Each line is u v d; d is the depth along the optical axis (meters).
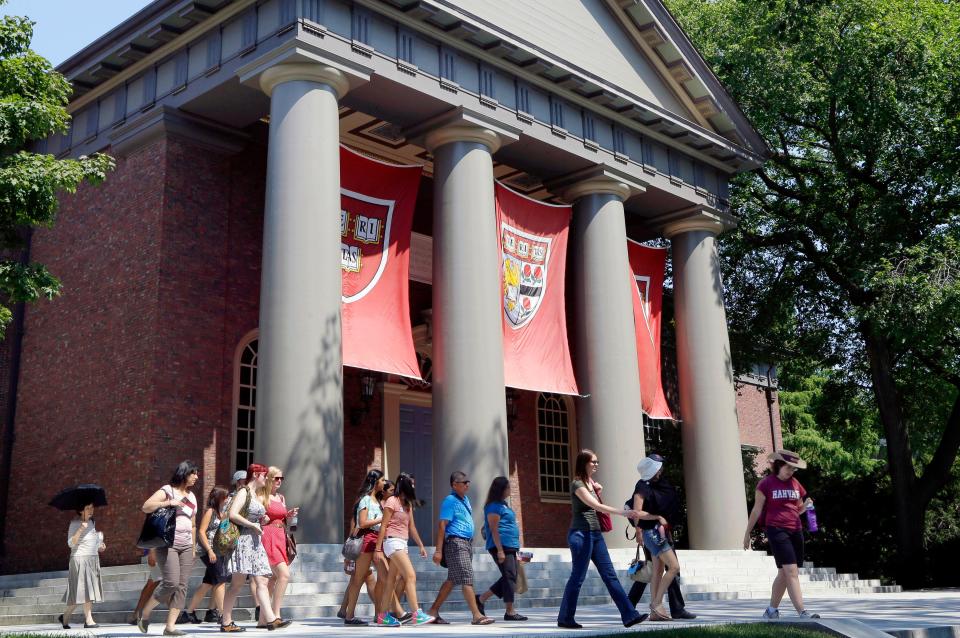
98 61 21.09
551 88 23.00
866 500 30.88
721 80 29.97
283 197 17.59
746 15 30.38
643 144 25.56
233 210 21.02
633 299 25.47
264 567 10.76
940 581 28.67
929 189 29.05
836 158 30.06
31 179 16.80
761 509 11.24
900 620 11.39
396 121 21.28
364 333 19.08
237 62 18.98
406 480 11.51
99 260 20.89
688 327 26.38
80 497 12.45
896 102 28.02
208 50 19.77
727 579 21.70
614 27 25.39
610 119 24.64
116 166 21.09
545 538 27.09
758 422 40.75
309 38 18.09
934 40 27.66
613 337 23.38
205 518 11.00
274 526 11.31
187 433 19.16
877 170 31.12
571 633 9.26
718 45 31.64
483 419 19.47
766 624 9.48
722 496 25.03
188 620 12.94
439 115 20.84
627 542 22.19
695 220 26.94
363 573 11.58
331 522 16.55
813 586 22.42
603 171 23.92
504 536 11.91
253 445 20.52
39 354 21.77
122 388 19.44
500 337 20.30
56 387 21.05
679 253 27.06
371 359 19.00
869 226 28.41
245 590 13.76
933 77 27.67
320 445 16.69
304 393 16.77
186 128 20.22
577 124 23.77
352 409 23.48
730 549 24.70
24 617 15.09
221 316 20.27
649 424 31.30
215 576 11.59
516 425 27.22
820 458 48.97
